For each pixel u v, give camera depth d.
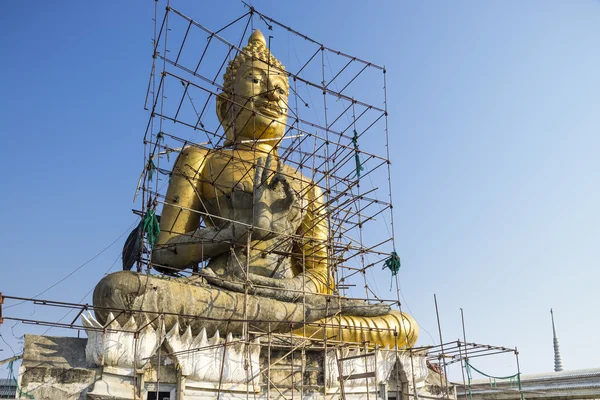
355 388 16.94
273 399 15.57
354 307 17.77
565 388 24.61
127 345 14.09
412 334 18.48
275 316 16.33
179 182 19.14
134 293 14.54
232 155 17.94
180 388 14.34
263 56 21.66
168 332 14.73
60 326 13.38
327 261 19.53
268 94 20.78
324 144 19.78
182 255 17.86
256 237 17.42
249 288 16.61
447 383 18.64
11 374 13.30
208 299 15.55
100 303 14.50
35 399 13.17
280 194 18.12
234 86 21.28
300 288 17.53
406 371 17.86
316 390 16.39
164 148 17.41
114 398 13.44
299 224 19.44
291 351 15.35
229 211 18.95
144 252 17.80
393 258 19.02
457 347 17.25
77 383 13.63
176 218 18.34
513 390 23.34
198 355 14.78
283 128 21.59
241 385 15.28
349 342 16.33
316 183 19.31
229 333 15.28
